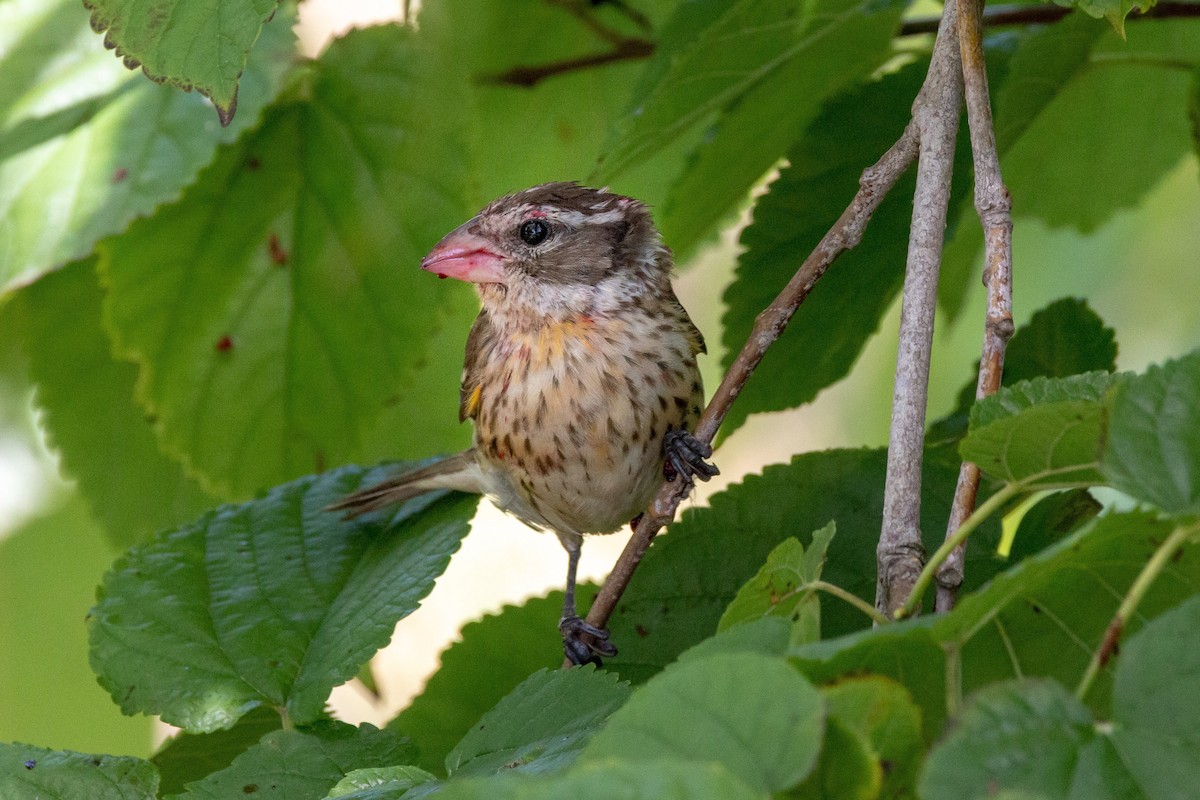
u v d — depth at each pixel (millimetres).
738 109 7949
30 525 11031
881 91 7738
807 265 5910
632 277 8555
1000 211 5258
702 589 6676
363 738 5949
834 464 6730
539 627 7449
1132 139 10008
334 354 9070
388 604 6586
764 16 7152
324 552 7258
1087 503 6020
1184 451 3670
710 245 10242
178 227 8836
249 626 6730
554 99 10383
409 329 8969
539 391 8320
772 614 4512
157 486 9844
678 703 3334
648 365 8336
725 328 7805
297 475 9227
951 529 4672
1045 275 11750
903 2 7387
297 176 8859
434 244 8805
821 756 3352
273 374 9086
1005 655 4078
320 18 10812
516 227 8453
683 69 7312
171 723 6309
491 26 10078
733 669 3342
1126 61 8086
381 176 8789
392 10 10766
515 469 8594
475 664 7438
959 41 5812
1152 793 3193
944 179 5598
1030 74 7586
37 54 8328
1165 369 3816
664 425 8391
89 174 7953
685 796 2963
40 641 11023
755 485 6754
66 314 9578
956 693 3662
